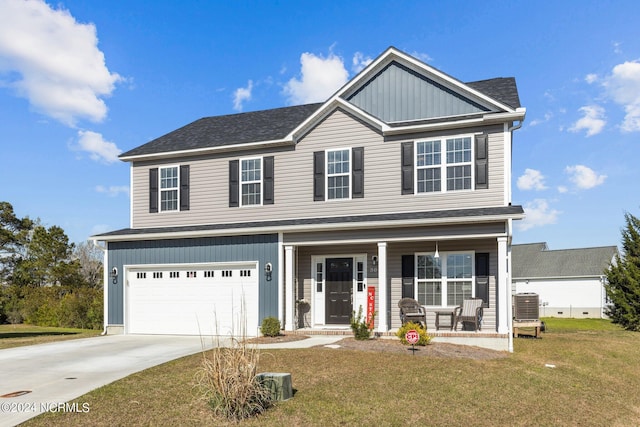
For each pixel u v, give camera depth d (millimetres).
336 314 15906
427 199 15109
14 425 6441
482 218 13023
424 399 8281
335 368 9789
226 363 7562
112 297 17125
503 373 10234
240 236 15867
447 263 14867
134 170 18734
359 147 15984
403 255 15281
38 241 37094
